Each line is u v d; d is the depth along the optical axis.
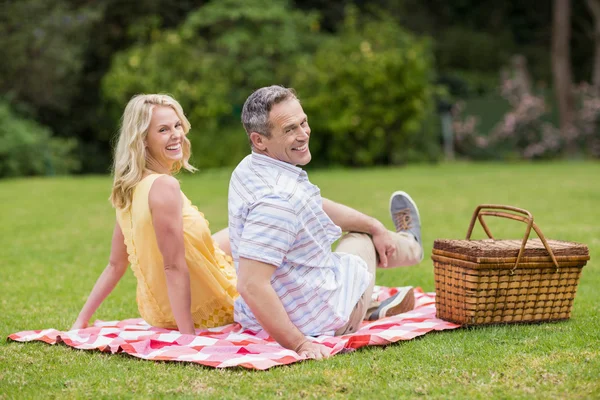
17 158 15.03
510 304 3.74
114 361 3.26
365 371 3.03
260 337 3.69
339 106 15.92
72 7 17.44
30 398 2.80
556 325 3.77
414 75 16.16
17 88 16.31
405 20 22.59
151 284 3.78
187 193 10.87
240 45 16.75
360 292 3.69
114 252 3.96
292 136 3.46
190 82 16.06
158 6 18.17
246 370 3.07
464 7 24.00
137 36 17.64
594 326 3.73
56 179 13.93
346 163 16.50
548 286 3.78
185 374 3.04
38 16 16.14
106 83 16.08
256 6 16.97
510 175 13.80
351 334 3.65
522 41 24.34
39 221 8.46
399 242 4.02
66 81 16.83
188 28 16.81
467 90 21.17
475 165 17.12
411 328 3.67
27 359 3.31
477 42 22.64
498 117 20.05
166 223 3.62
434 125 18.55
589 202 9.50
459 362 3.14
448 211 8.90
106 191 11.48
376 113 15.95
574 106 20.41
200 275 3.80
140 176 3.69
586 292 4.66
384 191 11.10
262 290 3.31
